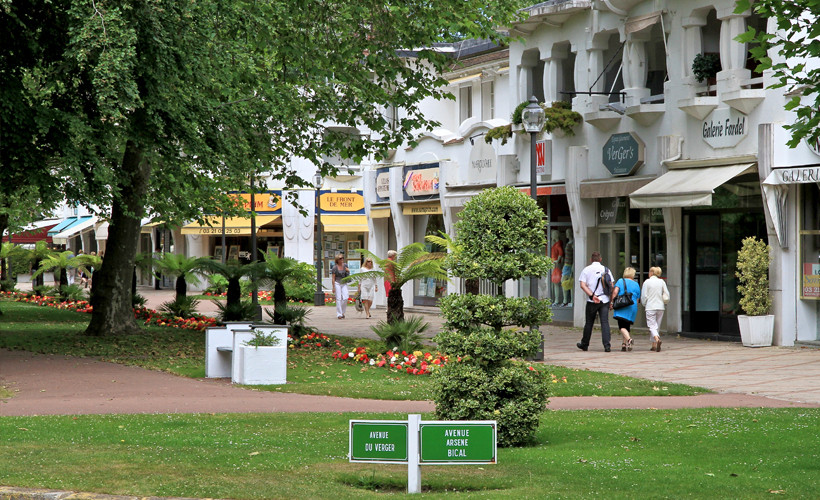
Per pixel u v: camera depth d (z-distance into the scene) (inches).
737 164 925.2
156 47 664.4
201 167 823.7
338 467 371.6
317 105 944.9
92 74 624.7
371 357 765.9
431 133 1477.6
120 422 469.4
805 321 895.1
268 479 345.4
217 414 504.4
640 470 359.9
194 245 2172.7
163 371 714.8
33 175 692.7
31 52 690.8
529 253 438.0
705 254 993.5
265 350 642.2
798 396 587.2
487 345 428.1
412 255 828.6
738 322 949.8
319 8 891.4
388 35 928.9
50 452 387.9
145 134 716.7
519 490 327.0
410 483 332.2
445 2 935.7
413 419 333.1
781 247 893.2
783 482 336.5
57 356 798.5
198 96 724.7
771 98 892.0
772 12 418.3
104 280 987.9
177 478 343.6
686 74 987.3
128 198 941.2
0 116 658.2
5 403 545.6
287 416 497.0
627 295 875.4
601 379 661.9
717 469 361.7
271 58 901.2
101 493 321.4
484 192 441.1
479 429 333.7
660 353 853.8
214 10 708.7
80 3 614.5
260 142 896.9
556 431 455.5
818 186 876.0
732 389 621.3
